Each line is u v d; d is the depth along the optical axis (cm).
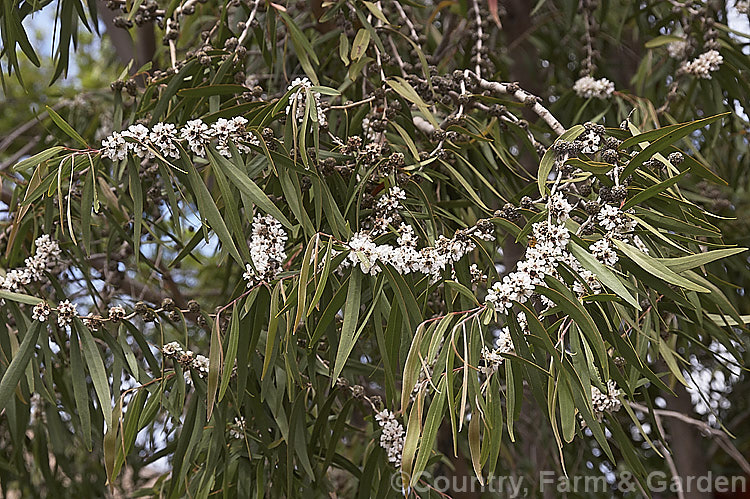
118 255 197
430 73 177
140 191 153
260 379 165
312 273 150
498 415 141
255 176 164
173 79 174
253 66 222
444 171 183
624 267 148
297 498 173
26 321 166
